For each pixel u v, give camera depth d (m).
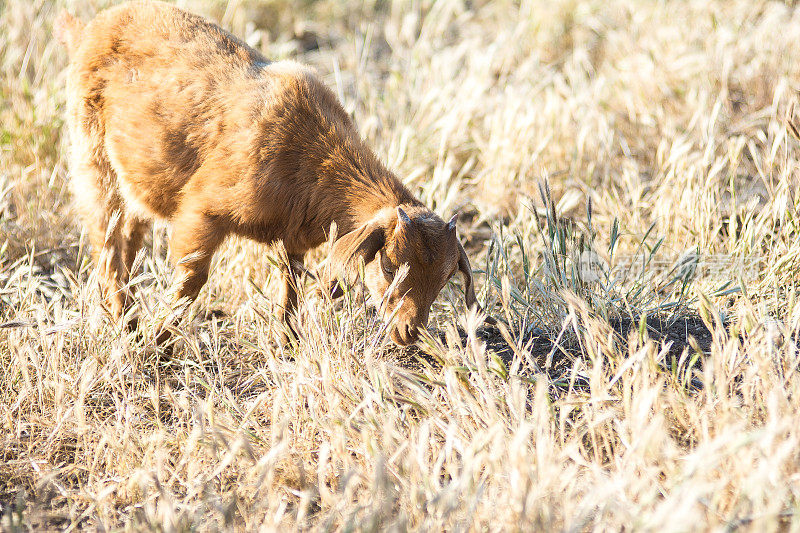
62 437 7.57
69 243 11.39
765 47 14.53
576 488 5.94
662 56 14.91
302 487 6.54
